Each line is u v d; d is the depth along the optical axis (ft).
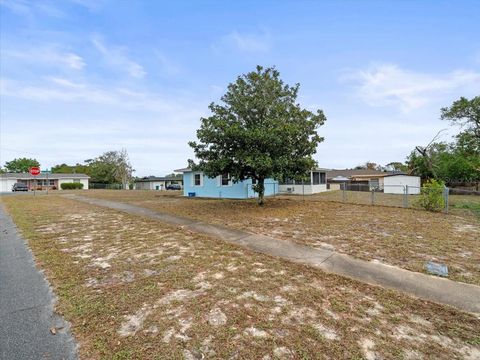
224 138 34.06
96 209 40.32
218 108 38.37
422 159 85.25
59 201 56.08
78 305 10.59
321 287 12.10
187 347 7.91
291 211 34.37
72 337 8.53
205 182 66.64
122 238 21.47
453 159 81.41
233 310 10.05
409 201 46.93
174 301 10.82
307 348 7.78
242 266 14.85
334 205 39.96
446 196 32.17
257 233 22.61
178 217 31.37
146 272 14.08
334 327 8.87
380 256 16.22
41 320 9.57
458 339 8.24
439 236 20.84
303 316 9.59
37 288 12.31
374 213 32.09
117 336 8.51
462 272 13.71
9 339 8.43
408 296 11.20
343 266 14.73
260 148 33.86
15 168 204.74
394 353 7.54
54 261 16.01
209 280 12.94
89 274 13.91
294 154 36.29
